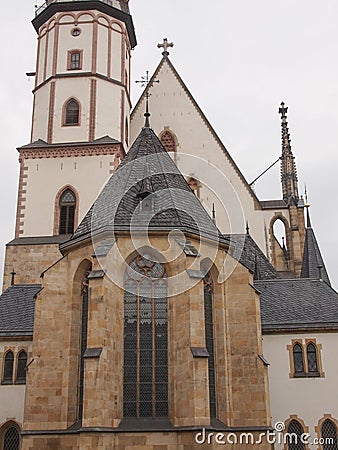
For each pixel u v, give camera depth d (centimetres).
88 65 5578
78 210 5200
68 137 5406
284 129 6206
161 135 5803
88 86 5525
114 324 3077
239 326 3353
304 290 4250
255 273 4644
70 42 5653
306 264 5441
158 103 5900
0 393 3853
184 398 2952
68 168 5309
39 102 5572
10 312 4175
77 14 5706
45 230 5156
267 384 3284
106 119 5484
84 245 3350
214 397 3216
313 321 3919
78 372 3231
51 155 5347
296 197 5731
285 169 6006
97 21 5694
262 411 3200
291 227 5622
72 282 3356
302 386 3794
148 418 3006
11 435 3809
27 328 3988
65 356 3250
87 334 3008
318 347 3859
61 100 5500
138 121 5878
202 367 2927
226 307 3378
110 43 5706
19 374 3894
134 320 3153
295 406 3759
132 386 3058
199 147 5744
